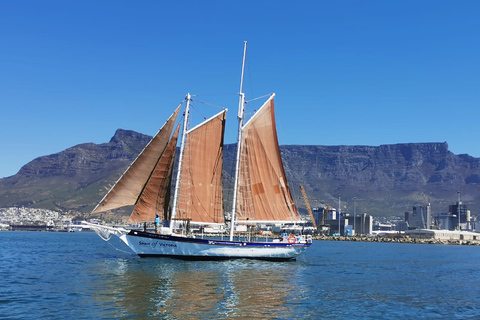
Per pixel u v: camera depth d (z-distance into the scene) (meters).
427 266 81.94
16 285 42.25
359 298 41.16
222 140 67.00
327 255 106.50
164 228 62.97
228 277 48.97
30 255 78.81
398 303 39.62
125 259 63.75
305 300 38.72
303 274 56.56
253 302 36.44
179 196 63.50
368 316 34.03
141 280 45.03
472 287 51.78
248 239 68.69
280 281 48.56
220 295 38.53
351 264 78.75
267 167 68.44
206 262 61.53
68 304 34.06
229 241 63.81
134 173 61.31
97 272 51.06
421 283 54.25
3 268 56.09
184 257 62.62
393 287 49.50
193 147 64.69
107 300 35.44
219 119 66.81
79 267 56.25
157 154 62.38
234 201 66.19
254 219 67.12
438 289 49.38
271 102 68.88
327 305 37.09
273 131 68.94
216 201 66.50
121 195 61.06
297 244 68.38
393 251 149.50
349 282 51.88
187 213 64.06
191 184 64.44
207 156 65.94
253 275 51.62
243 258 65.12
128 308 32.88
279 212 68.81
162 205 63.34
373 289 47.19
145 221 62.72
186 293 38.78
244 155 67.12
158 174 62.78
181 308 33.22
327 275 57.47
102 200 60.25
